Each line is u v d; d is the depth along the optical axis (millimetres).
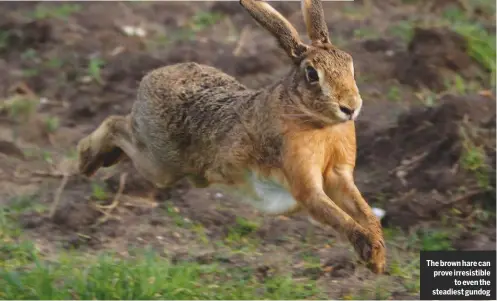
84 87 17094
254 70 17234
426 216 13141
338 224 10328
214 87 12148
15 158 14945
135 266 10797
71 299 10234
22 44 18609
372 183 13898
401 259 12148
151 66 17359
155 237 12547
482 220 13141
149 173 13055
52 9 20062
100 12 19656
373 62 17328
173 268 10922
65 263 11117
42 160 15000
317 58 10445
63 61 17953
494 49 17484
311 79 10406
